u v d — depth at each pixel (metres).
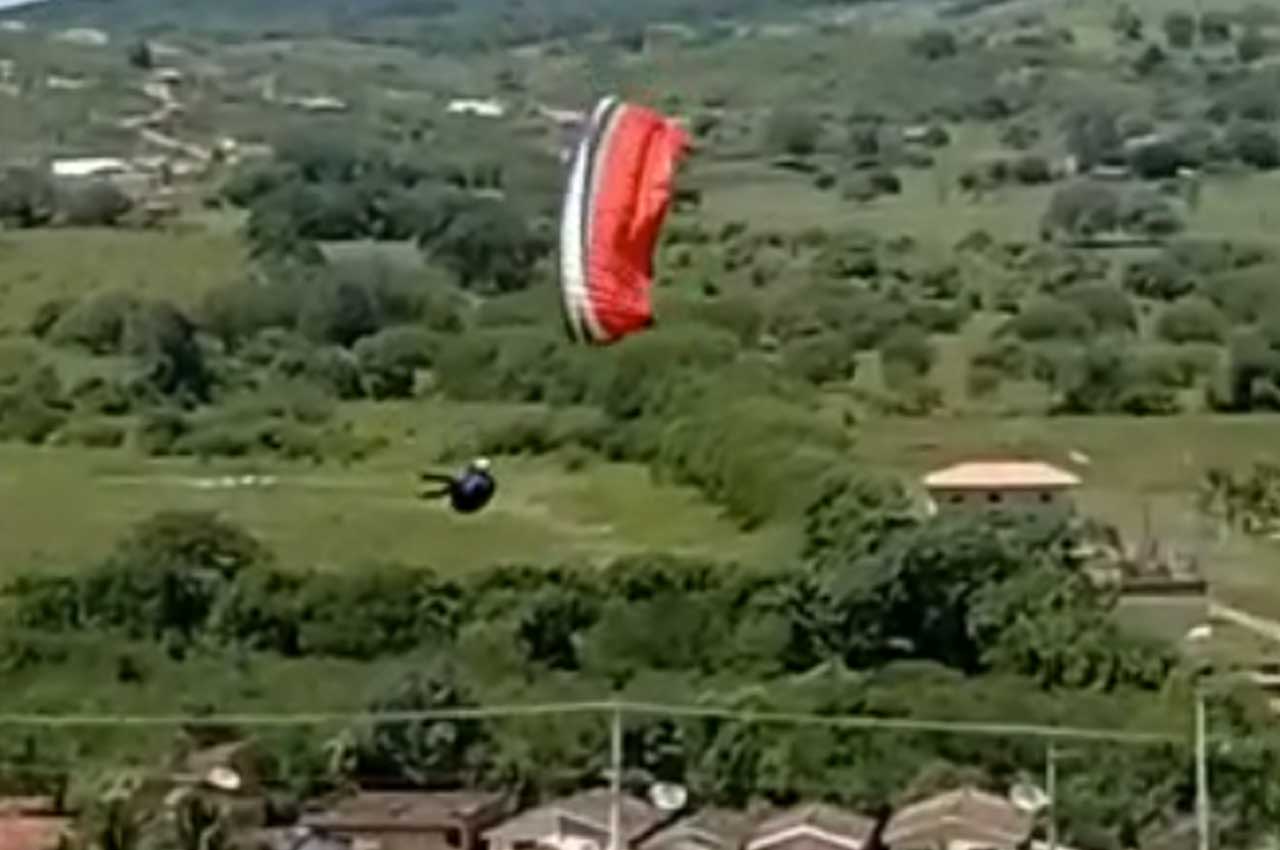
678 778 92.31
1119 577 126.69
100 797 85.44
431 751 92.44
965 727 84.38
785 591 115.50
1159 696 105.12
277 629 116.31
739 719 83.06
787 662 111.44
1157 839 84.62
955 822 86.75
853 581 114.44
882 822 88.50
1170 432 172.25
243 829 86.00
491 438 165.38
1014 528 127.50
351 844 86.44
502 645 112.94
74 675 109.50
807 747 93.56
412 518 144.25
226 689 106.44
